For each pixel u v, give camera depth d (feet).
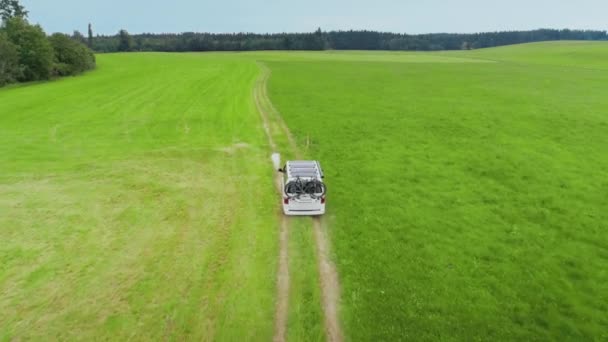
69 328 41.42
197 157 93.56
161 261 52.95
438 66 346.33
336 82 229.04
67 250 55.16
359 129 120.37
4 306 44.27
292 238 59.06
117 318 42.78
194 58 401.08
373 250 55.98
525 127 121.29
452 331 41.68
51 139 106.01
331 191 75.25
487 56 502.38
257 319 42.98
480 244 57.57
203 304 45.03
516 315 44.04
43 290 46.93
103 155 93.97
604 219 64.59
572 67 324.39
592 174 82.94
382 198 72.23
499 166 88.07
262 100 166.40
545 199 71.77
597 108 148.87
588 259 54.19
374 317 43.52
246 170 85.81
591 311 44.62
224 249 55.98
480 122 128.67
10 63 205.16
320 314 43.96
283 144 104.83
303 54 535.60
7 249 55.11
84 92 180.04
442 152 98.12
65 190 74.33
